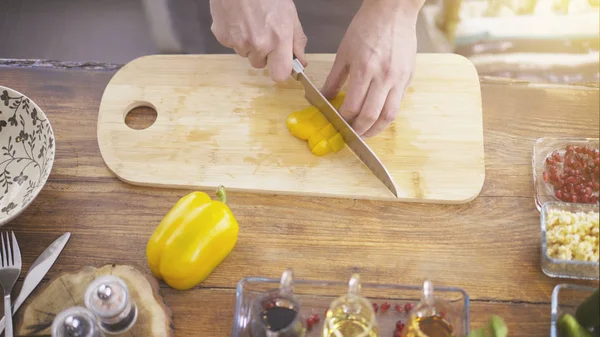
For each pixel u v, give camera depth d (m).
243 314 0.95
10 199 1.05
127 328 0.94
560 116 1.10
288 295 0.90
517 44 1.35
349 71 1.09
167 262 0.96
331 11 1.40
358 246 1.02
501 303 0.97
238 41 1.08
